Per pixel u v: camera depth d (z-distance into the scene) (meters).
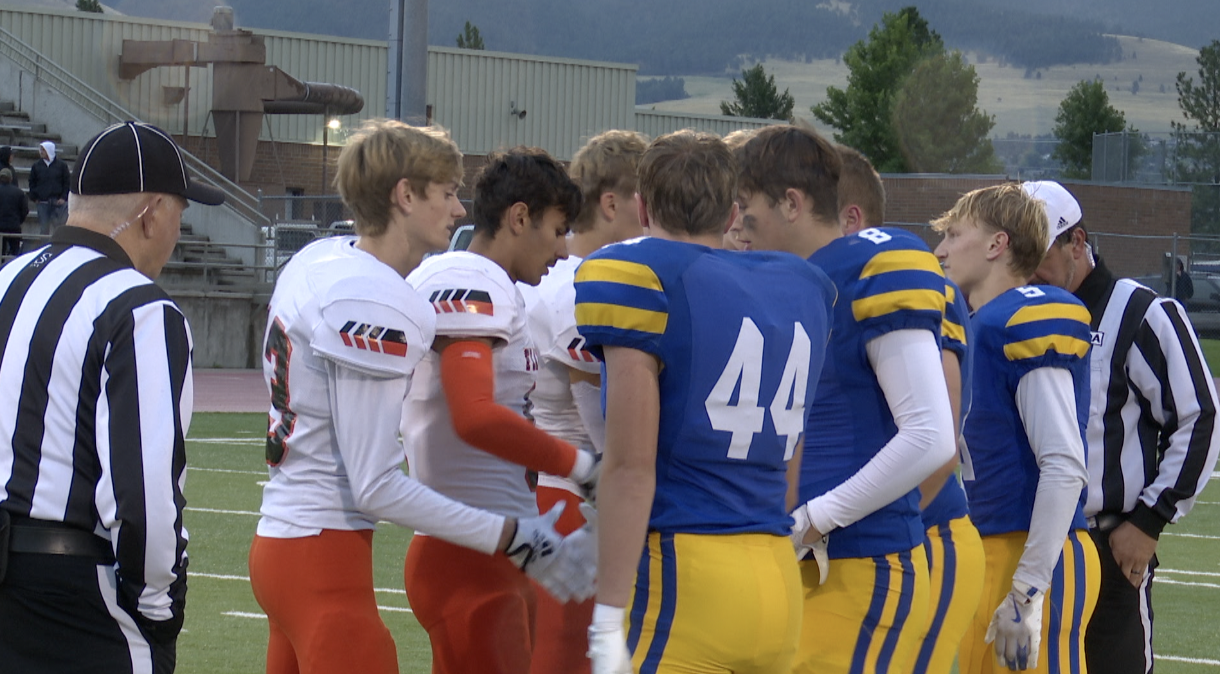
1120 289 10.03
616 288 6.41
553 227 8.84
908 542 7.61
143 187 7.32
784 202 7.58
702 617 6.49
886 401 7.52
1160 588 19.09
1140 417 9.94
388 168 7.87
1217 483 31.12
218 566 18.31
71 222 7.36
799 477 7.63
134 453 6.79
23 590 6.85
